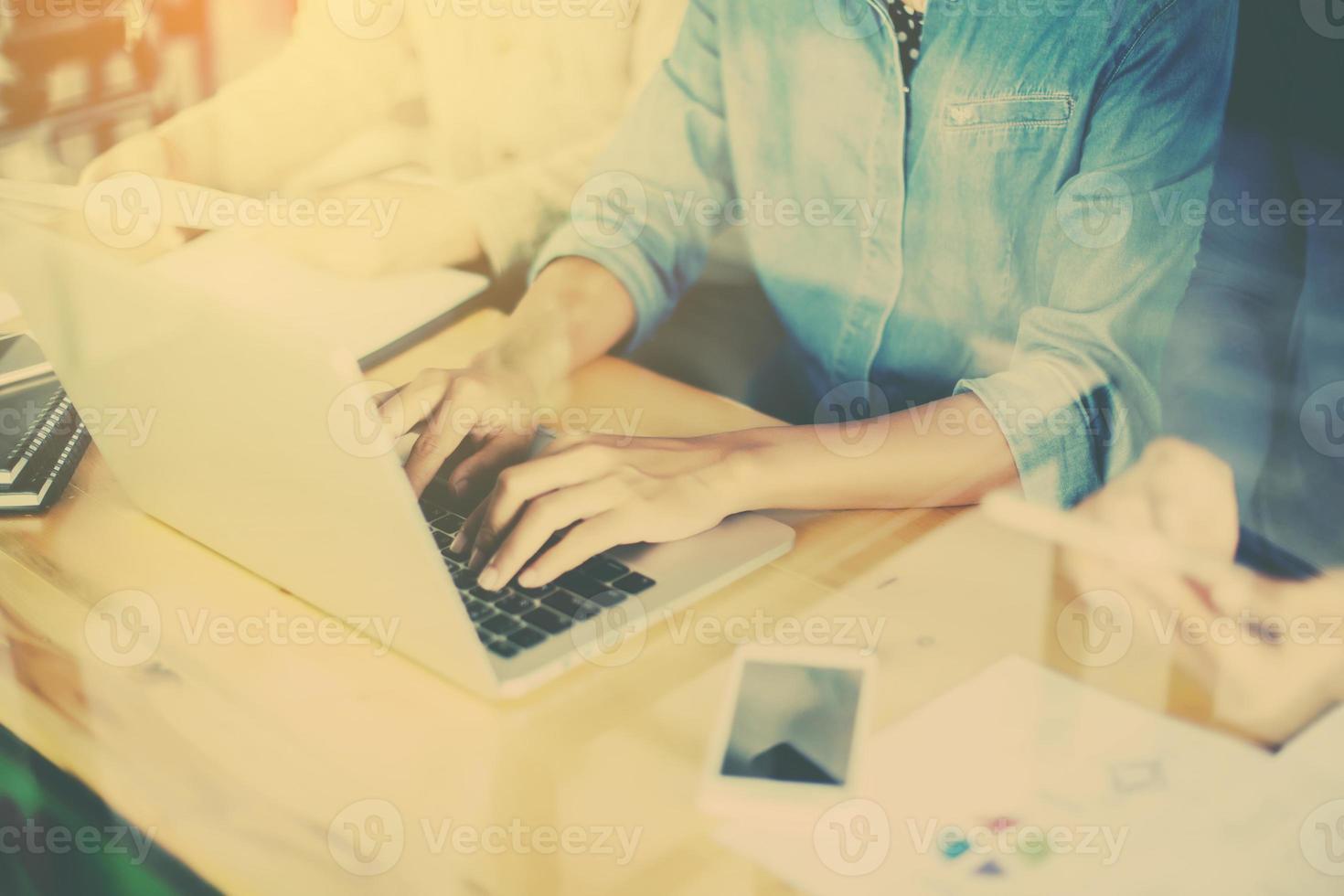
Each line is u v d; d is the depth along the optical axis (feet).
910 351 4.56
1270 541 3.64
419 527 2.05
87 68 5.96
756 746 2.08
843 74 4.32
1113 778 1.96
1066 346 3.75
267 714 2.26
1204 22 3.53
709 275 4.83
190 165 5.70
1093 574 2.67
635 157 4.75
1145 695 2.19
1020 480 3.17
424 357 3.65
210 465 2.48
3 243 2.48
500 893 1.78
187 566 2.78
